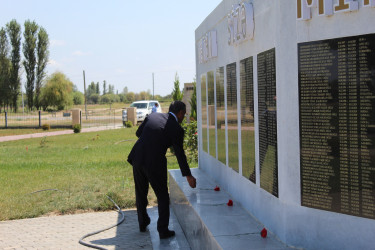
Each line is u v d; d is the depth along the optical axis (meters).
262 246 3.39
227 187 5.31
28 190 8.03
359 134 2.95
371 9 2.81
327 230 3.21
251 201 4.31
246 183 4.48
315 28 3.12
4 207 6.68
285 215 3.45
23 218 6.23
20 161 12.53
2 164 11.84
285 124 3.39
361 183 2.97
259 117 3.98
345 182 3.06
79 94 104.56
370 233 2.97
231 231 3.75
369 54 2.84
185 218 5.12
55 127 32.44
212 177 6.25
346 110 3.00
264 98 3.82
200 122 7.14
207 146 6.59
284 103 3.38
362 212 2.99
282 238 3.50
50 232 5.48
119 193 7.48
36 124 36.41
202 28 6.67
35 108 62.88
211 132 6.24
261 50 3.87
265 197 3.90
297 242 3.39
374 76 2.83
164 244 4.88
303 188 3.32
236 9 4.39
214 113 5.99
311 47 3.15
